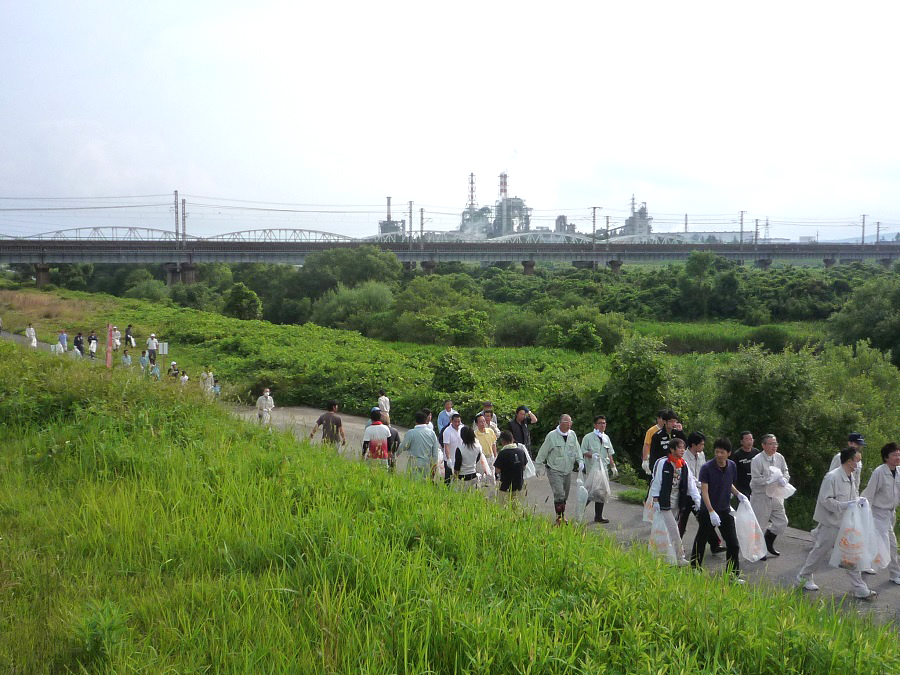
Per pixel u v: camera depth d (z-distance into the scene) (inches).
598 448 488.1
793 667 217.2
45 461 411.5
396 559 281.6
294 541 294.2
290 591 250.7
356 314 2849.4
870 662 218.7
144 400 523.5
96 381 531.5
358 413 1025.5
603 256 4726.9
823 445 669.9
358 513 329.7
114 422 468.8
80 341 1549.0
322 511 322.7
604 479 478.9
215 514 326.6
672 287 3213.6
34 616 243.6
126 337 1768.0
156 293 3501.5
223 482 373.7
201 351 1745.8
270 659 214.1
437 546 303.6
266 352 1563.7
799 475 675.4
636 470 708.7
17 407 491.5
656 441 506.3
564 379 1117.1
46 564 281.6
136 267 4365.2
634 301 3115.2
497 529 323.0
